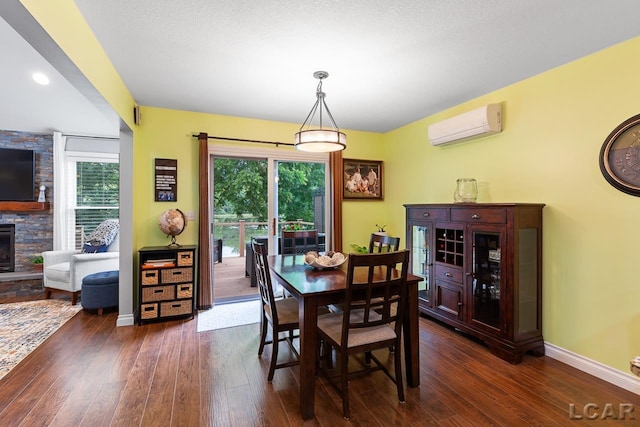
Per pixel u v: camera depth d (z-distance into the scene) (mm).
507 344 2479
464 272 2875
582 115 2350
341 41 2150
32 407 1879
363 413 1856
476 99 3229
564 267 2473
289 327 2225
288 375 2268
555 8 1786
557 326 2523
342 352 1842
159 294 3258
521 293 2494
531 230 2559
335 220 4367
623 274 2133
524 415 1834
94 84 2074
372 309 2533
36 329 3080
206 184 3658
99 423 1746
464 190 3043
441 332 3057
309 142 2414
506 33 2043
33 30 1414
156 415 1815
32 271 4516
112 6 1773
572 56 2340
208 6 1774
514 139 2848
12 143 4504
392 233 4598
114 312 3611
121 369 2328
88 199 4883
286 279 2193
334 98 3246
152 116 3537
